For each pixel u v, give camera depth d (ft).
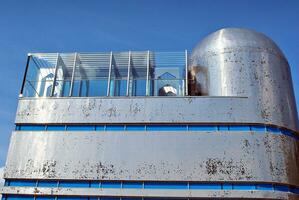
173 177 67.41
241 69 76.18
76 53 84.99
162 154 69.51
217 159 68.13
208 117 72.13
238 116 71.67
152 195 66.59
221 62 78.18
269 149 68.64
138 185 67.92
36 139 73.67
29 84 81.61
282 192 65.67
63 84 82.28
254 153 68.18
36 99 77.87
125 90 80.18
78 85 81.61
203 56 81.97
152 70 82.53
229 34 82.02
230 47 78.95
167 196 66.23
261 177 66.08
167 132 71.56
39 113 76.23
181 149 69.62
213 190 66.03
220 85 76.02
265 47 79.15
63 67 84.33
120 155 70.28
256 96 73.31
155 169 68.39
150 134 71.67
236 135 70.03
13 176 70.44
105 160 70.13
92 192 67.92
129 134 72.13
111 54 84.43
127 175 68.44
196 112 72.79
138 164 69.15
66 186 69.15
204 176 66.95
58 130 74.49
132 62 83.56
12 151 72.90
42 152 72.18
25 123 75.51
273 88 74.84
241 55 77.61
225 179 66.44
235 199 65.31
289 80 80.07
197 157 68.64
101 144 71.77
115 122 73.61
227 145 69.15
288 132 72.90
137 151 70.28
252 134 69.92
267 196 64.85
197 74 82.17
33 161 71.51
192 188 66.74
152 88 80.33
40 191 69.00
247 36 80.74
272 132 70.69
